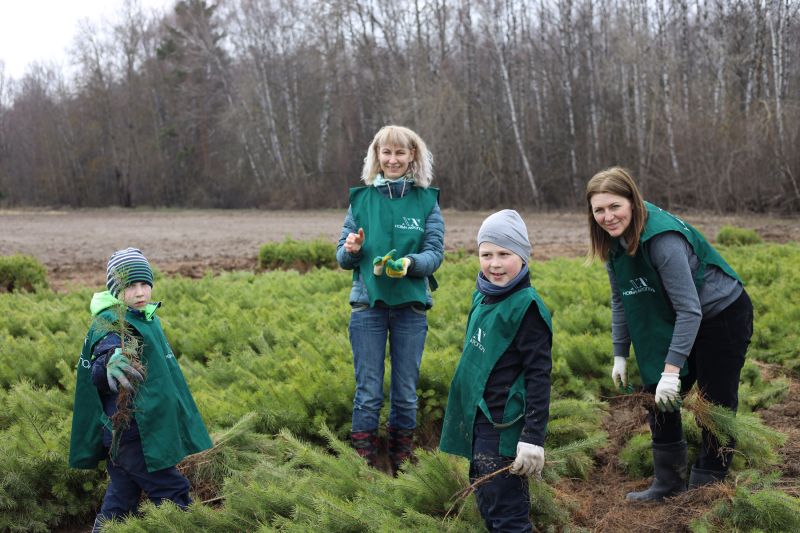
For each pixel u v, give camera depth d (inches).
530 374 114.2
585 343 226.2
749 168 1098.7
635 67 1317.7
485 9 1478.8
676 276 133.3
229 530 130.6
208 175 2140.7
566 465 161.6
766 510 125.3
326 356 233.1
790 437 181.8
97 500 161.5
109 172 2256.4
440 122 1514.5
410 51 1653.5
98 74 2209.6
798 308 283.4
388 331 175.0
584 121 1493.6
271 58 1950.1
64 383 214.7
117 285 134.0
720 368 141.1
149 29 2536.9
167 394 135.0
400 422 169.9
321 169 1876.2
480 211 1488.7
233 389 208.1
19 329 300.4
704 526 127.6
